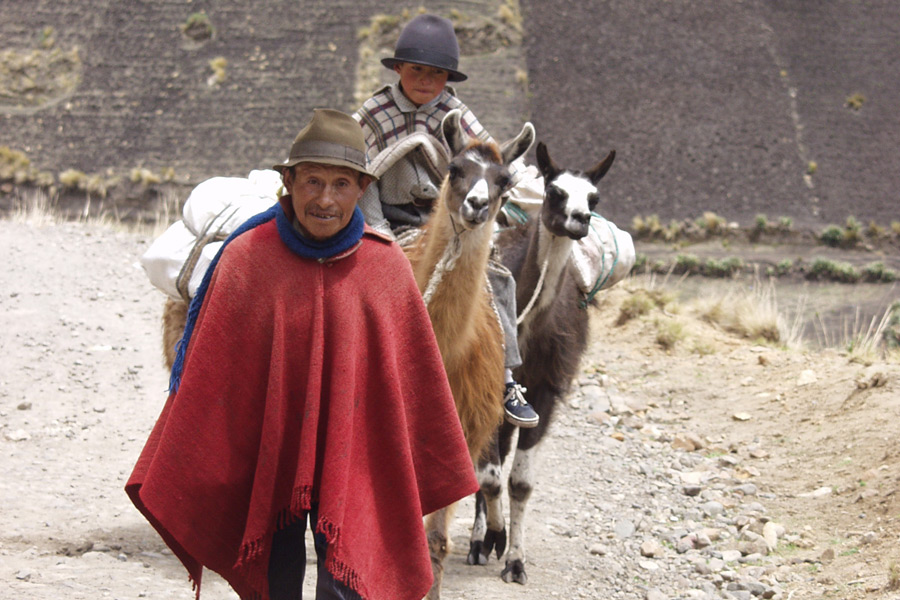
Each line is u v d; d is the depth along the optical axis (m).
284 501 4.47
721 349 14.99
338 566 4.31
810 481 9.86
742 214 43.69
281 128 47.69
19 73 50.25
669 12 56.03
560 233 7.78
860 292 36.06
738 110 49.75
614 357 14.56
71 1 54.38
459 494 4.80
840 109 50.28
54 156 46.12
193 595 6.36
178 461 4.32
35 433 9.96
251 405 4.45
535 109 49.16
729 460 10.68
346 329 4.44
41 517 7.82
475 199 5.96
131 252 17.94
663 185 45.34
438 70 7.54
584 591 7.52
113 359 12.47
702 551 8.41
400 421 4.55
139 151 46.50
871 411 10.90
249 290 4.44
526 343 8.22
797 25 55.69
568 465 10.56
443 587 7.40
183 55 51.66
